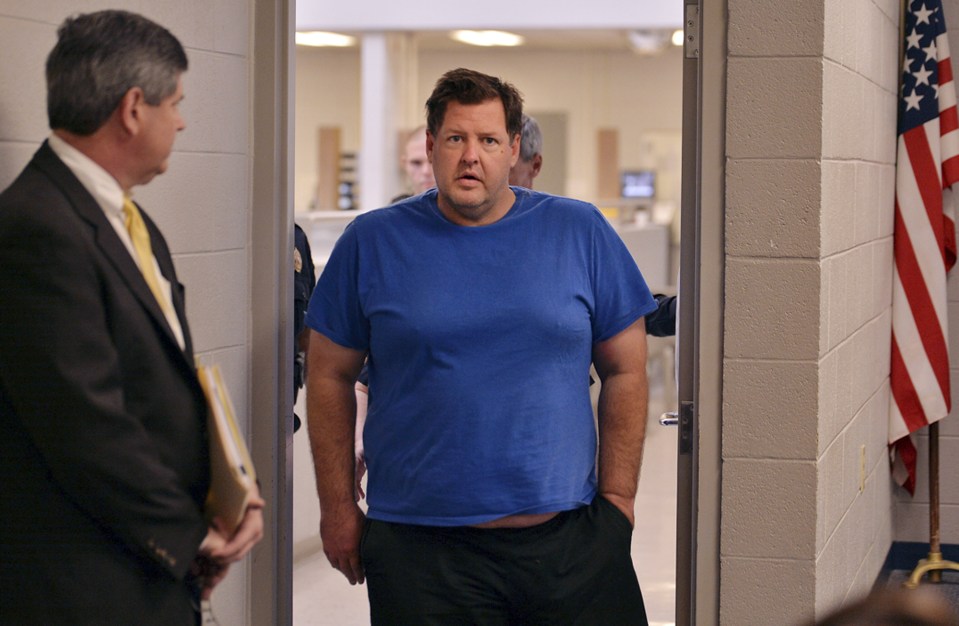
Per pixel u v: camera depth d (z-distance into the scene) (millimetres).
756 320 4078
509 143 3752
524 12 17594
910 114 6734
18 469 2635
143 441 2617
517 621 3809
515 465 3674
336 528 3938
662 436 11609
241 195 3994
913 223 6711
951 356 7203
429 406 3691
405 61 18859
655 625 6410
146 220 2922
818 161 4020
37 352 2525
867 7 5363
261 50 4012
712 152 4074
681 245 4184
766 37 4004
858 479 5496
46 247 2545
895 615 1258
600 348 3953
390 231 3811
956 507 7258
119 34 2682
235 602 4008
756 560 4141
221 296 3896
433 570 3715
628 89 25953
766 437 4102
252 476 2834
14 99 3100
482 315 3674
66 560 2646
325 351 3926
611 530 3828
